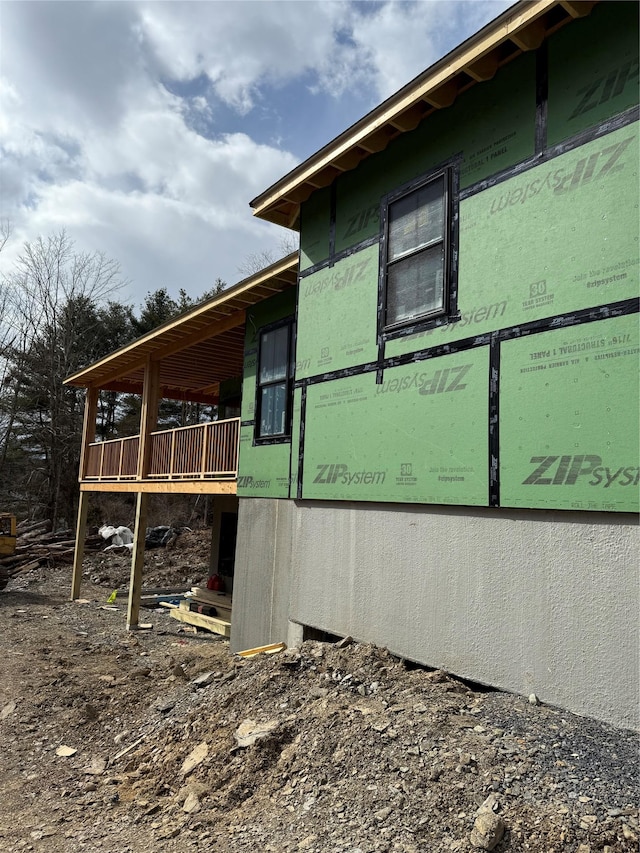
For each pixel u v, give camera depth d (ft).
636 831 9.47
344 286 23.65
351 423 22.45
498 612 16.29
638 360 13.62
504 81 17.66
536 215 16.34
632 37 14.49
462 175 18.80
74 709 23.21
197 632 41.19
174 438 39.19
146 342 40.93
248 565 28.78
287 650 21.91
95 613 47.03
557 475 15.02
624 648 13.37
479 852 9.61
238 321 34.55
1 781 17.78
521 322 16.39
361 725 14.35
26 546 70.90
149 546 78.74
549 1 15.01
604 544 14.01
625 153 14.35
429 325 19.39
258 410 30.68
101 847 12.87
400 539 19.79
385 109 20.20
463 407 17.88
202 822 13.08
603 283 14.52
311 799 12.52
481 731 13.12
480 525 17.07
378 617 20.33
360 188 23.25
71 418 100.94
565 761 11.60
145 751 17.92
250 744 15.21
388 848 10.27
